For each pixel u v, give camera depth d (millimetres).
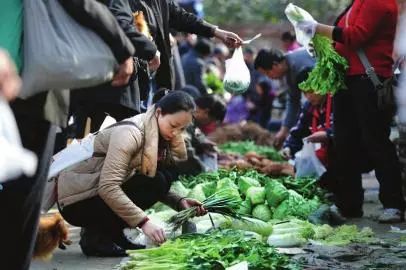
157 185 11297
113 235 11352
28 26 7000
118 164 10406
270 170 18672
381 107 13820
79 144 11141
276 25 56531
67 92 7508
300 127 17875
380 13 13797
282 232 11852
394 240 12203
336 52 14266
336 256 10773
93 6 7125
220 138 26359
